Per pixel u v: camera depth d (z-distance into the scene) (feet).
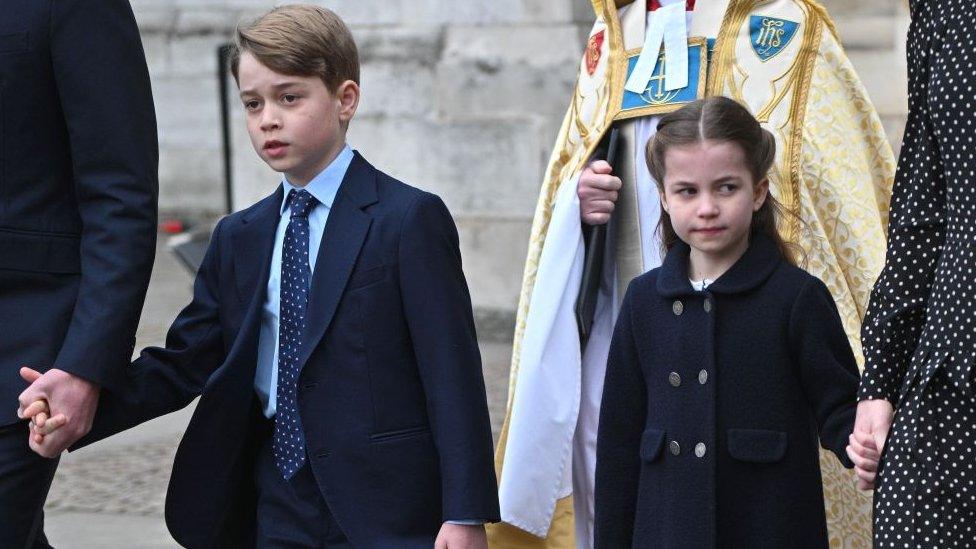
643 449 22.74
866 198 26.84
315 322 23.12
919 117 20.89
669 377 22.47
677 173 22.21
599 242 27.73
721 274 22.48
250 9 104.99
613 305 28.12
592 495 28.25
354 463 22.95
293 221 23.68
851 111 27.30
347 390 23.03
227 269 24.34
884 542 19.70
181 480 23.99
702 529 21.86
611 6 28.17
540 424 27.40
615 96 27.91
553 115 62.95
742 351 22.04
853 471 25.70
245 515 24.79
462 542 22.35
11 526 24.45
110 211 24.62
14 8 24.53
